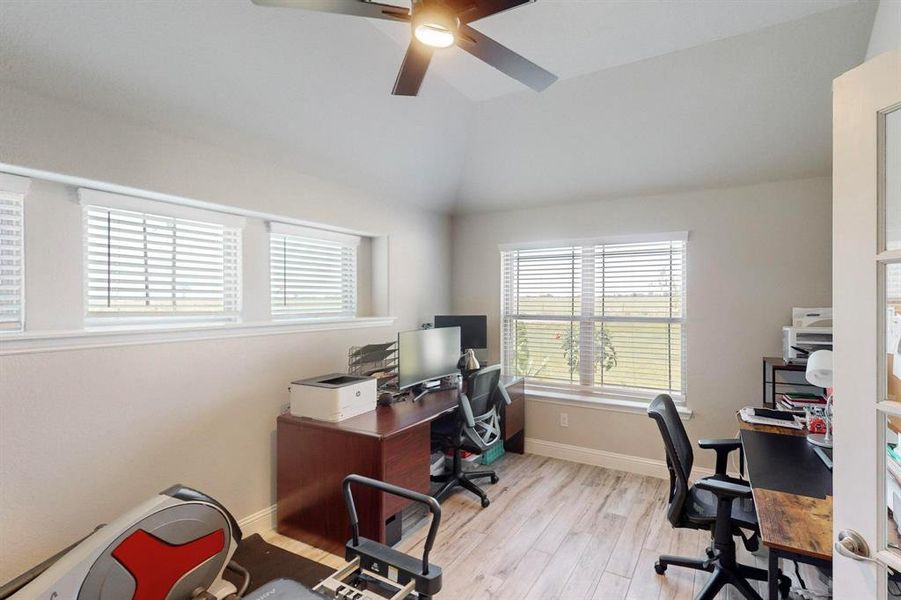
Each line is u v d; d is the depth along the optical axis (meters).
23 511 1.73
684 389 3.39
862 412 1.04
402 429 2.34
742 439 2.12
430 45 1.53
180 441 2.24
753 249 3.11
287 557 2.28
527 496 3.08
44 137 1.74
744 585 1.85
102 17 1.64
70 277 1.95
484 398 3.03
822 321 2.76
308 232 3.10
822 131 2.64
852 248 1.06
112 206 2.07
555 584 2.13
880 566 1.00
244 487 2.54
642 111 2.82
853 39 2.15
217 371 2.41
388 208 3.60
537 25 2.15
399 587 1.56
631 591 2.08
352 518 1.76
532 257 4.07
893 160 1.01
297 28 2.04
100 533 1.26
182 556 1.38
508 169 3.62
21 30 1.55
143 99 1.96
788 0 1.99
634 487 3.21
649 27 2.18
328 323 3.06
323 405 2.46
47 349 1.79
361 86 2.52
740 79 2.47
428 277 4.08
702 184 3.21
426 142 3.24
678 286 3.44
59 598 1.15
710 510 1.97
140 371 2.09
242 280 2.68
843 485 1.07
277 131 2.48
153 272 2.28
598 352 3.76
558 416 3.82
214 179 2.34
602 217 3.65
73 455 1.86
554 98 2.91
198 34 1.85
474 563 2.30
